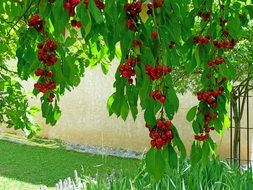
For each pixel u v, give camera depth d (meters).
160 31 2.05
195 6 2.74
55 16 1.83
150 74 1.92
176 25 2.12
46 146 12.88
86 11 1.78
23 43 2.36
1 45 3.94
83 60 4.61
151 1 2.04
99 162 10.92
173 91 1.93
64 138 13.46
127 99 2.07
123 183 4.57
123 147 12.34
